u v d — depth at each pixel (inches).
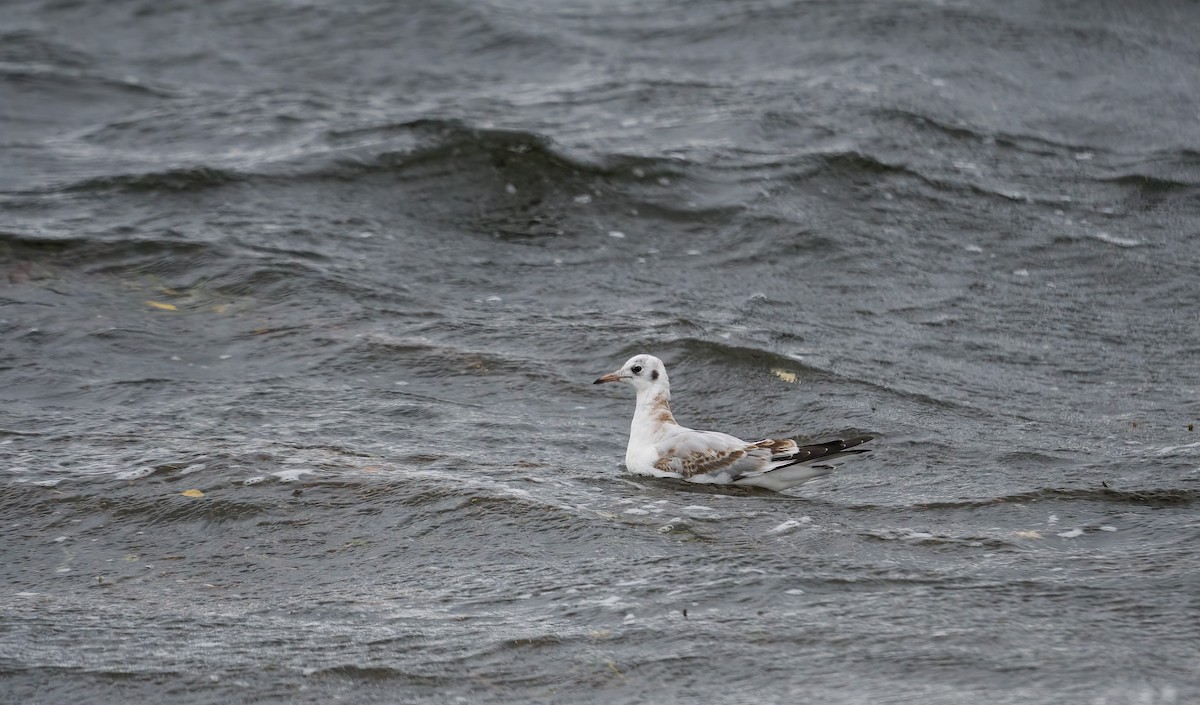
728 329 679.1
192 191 827.4
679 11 1246.3
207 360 636.1
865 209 841.5
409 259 761.0
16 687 361.4
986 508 477.4
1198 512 470.9
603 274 755.4
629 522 455.2
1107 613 384.5
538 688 354.0
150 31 1212.5
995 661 355.9
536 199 842.2
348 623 393.1
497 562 430.3
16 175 866.8
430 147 884.0
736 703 340.5
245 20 1237.1
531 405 595.8
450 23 1219.2
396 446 535.5
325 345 649.0
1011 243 806.5
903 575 412.8
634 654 366.9
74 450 521.7
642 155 888.9
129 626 395.9
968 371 645.3
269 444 525.7
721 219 821.9
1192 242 811.4
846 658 360.2
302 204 820.0
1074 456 536.4
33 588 422.9
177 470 497.0
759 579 409.1
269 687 358.9
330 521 462.0
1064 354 668.7
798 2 1227.9
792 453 490.0
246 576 429.7
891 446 548.4
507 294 724.7
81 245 742.5
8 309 673.0
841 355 655.1
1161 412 596.7
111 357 632.4
